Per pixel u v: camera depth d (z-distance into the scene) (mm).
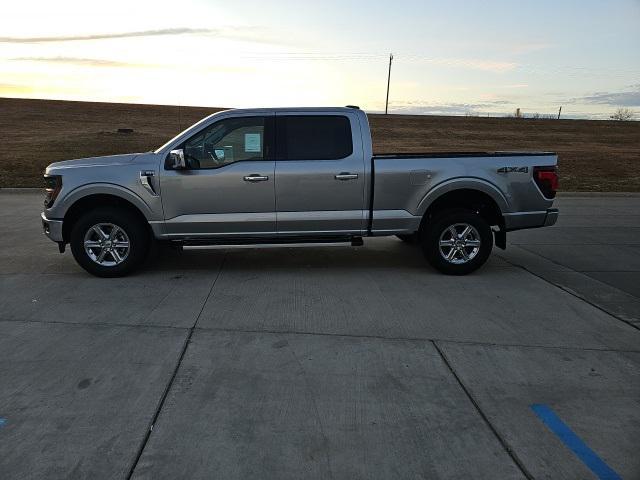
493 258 7379
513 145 33062
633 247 8125
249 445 2949
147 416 3215
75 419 3174
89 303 5215
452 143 33750
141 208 5922
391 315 4992
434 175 6090
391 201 6133
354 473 2732
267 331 4555
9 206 11406
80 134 30109
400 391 3572
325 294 5594
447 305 5305
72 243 5980
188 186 5918
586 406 3420
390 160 6078
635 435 3102
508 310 5188
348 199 6094
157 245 6773
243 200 5992
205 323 4715
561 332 4645
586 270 6742
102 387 3553
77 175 5891
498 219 6367
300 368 3881
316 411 3307
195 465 2773
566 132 43812
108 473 2703
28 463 2770
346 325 4723
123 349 4145
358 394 3523
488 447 2967
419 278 6250
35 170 16719
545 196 6297
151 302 5262
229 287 5801
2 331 4480
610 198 14055
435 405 3402
